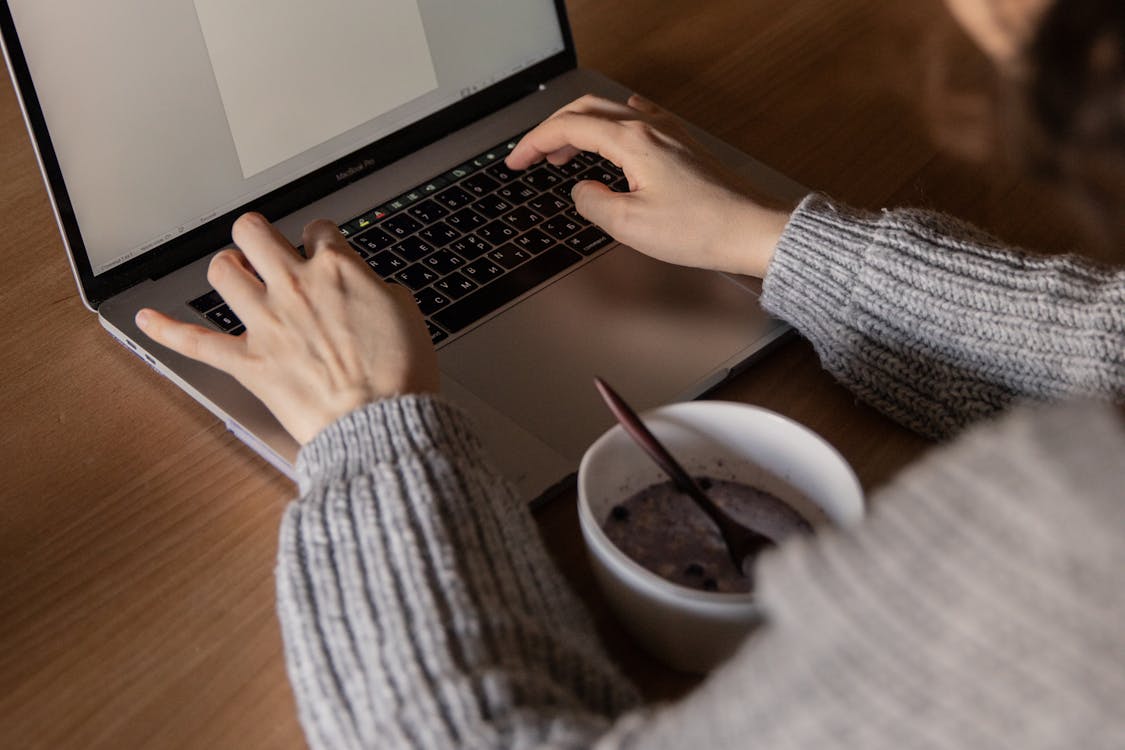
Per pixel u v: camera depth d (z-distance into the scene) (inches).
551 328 29.1
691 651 21.3
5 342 29.6
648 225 30.5
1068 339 25.3
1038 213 33.9
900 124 37.5
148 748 21.5
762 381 29.0
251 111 31.0
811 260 28.5
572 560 24.5
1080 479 12.7
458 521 21.2
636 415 22.4
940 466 13.7
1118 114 12.7
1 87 38.4
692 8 42.8
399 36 33.8
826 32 41.7
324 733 18.4
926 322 27.1
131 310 28.9
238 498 26.0
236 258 27.8
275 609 23.5
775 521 22.7
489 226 32.0
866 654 13.1
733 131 37.4
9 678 22.5
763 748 13.7
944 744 12.6
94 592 24.0
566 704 18.1
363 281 26.6
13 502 25.8
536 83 37.3
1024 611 12.4
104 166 28.6
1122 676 11.9
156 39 29.0
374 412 23.4
